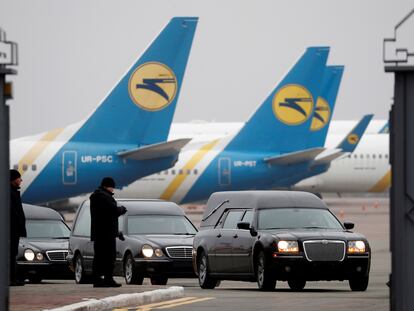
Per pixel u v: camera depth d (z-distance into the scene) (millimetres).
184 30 177500
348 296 80000
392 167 46094
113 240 82812
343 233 87562
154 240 98000
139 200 106750
